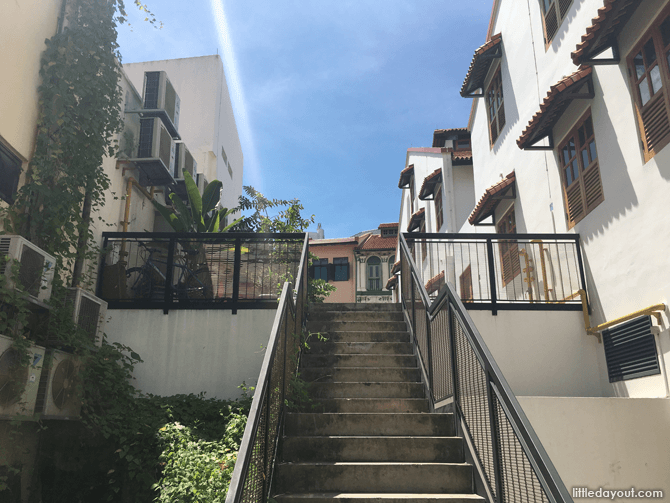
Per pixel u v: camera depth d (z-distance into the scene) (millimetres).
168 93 10367
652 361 6121
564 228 8383
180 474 4523
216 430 5734
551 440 5316
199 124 17641
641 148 6285
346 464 4188
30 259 4895
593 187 7480
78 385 5418
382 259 31828
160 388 6973
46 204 5867
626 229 6629
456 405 4602
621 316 6738
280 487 4117
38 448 5500
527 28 10078
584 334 7609
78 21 6480
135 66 18438
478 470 3961
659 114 5945
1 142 5492
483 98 13000
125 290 7445
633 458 5309
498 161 11695
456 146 17172
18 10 5746
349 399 5395
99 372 5977
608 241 7059
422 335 6059
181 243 7715
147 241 7785
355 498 3816
